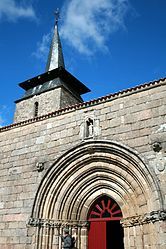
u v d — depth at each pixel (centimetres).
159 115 1157
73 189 1276
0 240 1309
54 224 1229
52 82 2136
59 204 1259
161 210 995
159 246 963
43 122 1484
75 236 1215
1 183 1452
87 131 1323
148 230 1038
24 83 2238
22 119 2070
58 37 2570
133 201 1130
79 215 1256
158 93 1199
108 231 1659
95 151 1254
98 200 1275
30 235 1235
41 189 1298
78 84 2245
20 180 1401
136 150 1145
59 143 1374
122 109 1265
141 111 1209
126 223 1132
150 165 1089
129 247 1088
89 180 1266
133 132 1189
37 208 1268
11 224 1316
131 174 1145
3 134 1600
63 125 1407
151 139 1132
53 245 1199
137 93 1255
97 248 1215
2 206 1386
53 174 1303
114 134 1234
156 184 1041
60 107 1931
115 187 1205
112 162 1207
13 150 1511
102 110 1319
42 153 1403
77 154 1284
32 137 1480
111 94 1320
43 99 2050
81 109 1387
